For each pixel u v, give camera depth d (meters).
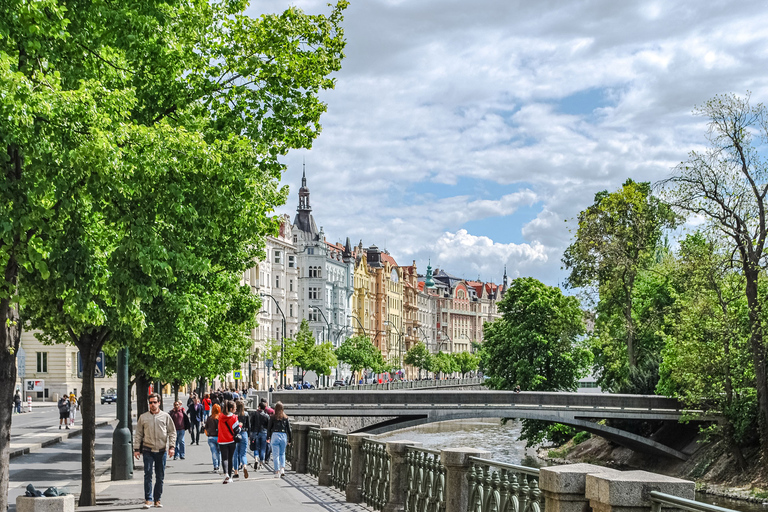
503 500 9.97
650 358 64.94
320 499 18.36
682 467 56.19
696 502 6.65
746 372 49.34
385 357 195.75
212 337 33.66
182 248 13.17
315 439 24.03
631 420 62.25
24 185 10.91
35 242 11.53
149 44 15.95
